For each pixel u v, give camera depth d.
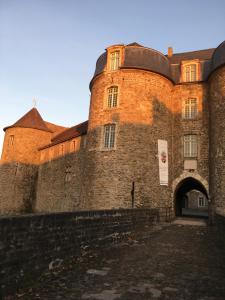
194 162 16.91
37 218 4.86
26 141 30.92
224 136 14.80
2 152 32.12
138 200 14.96
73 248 6.05
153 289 4.76
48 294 4.36
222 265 6.35
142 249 7.85
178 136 17.62
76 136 23.00
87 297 4.32
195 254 7.37
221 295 4.55
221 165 14.70
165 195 16.16
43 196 27.70
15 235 4.30
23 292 4.33
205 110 17.36
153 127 16.25
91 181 16.02
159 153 16.22
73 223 6.11
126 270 5.80
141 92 16.36
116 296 4.41
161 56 17.73
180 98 18.11
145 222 12.01
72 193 21.95
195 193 38.28
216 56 16.14
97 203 15.38
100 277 5.30
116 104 16.39
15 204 29.17
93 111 17.28
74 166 22.52
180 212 21.38
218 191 14.65
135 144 15.58
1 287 3.97
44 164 29.22
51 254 5.22
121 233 9.05
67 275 5.32
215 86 15.98
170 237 9.98
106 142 16.16
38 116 33.16
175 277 5.44
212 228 12.62
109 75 16.97
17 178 29.73
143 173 15.38
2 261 4.02
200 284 5.06
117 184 15.16
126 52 17.00
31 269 4.62
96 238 7.21
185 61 18.47
